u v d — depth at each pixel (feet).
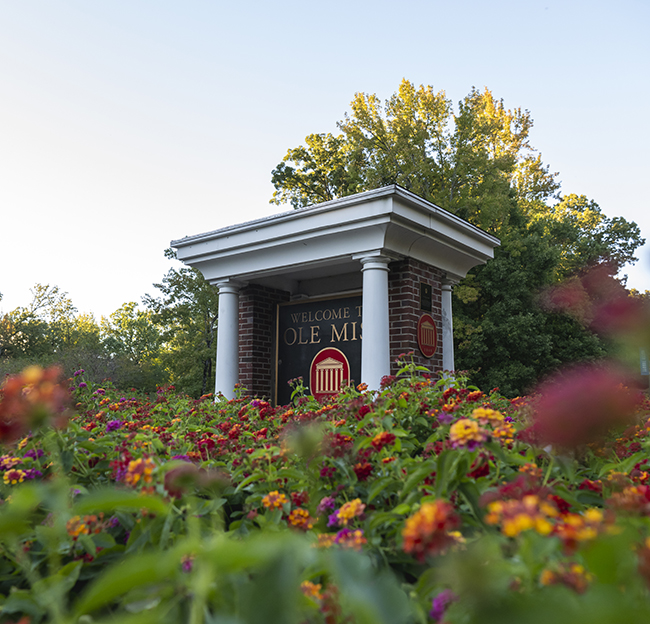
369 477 7.02
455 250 24.38
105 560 5.51
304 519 5.61
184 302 113.80
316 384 25.50
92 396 16.75
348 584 2.80
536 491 4.65
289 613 2.36
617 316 2.36
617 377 2.74
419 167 80.28
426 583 3.90
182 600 3.50
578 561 3.26
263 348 27.09
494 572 2.81
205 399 18.20
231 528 6.15
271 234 23.67
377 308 21.27
